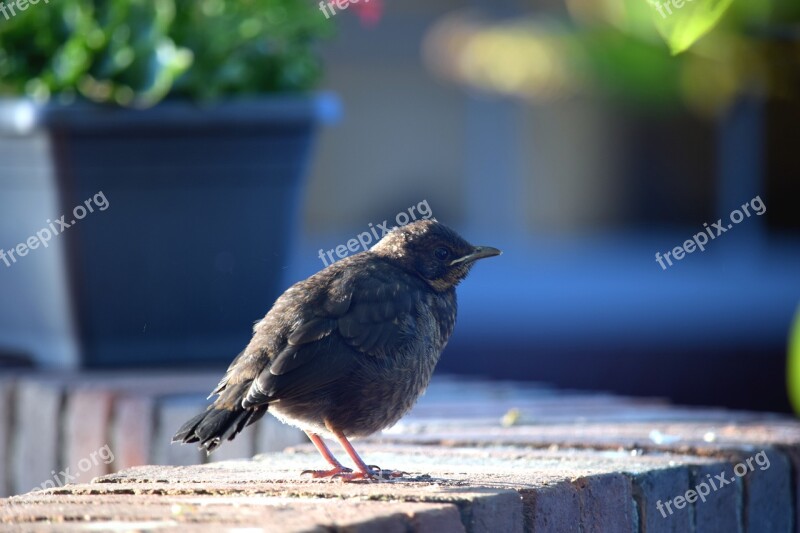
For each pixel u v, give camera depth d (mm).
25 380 11023
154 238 11539
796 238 32594
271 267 11969
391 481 7148
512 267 31875
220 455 9812
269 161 11734
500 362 24422
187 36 11578
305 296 7961
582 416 10273
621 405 10977
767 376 23828
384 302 8000
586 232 34125
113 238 11469
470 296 28266
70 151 11250
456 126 33781
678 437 9008
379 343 7832
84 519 6004
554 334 25438
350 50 32875
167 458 9922
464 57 24938
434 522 6086
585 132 33875
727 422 9953
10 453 10969
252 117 11531
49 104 11141
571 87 21250
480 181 33812
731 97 15938
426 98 33625
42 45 11727
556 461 8078
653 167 34031
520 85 22422
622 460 8109
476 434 9195
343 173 33969
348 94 33406
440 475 7352
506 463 7992
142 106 11250
